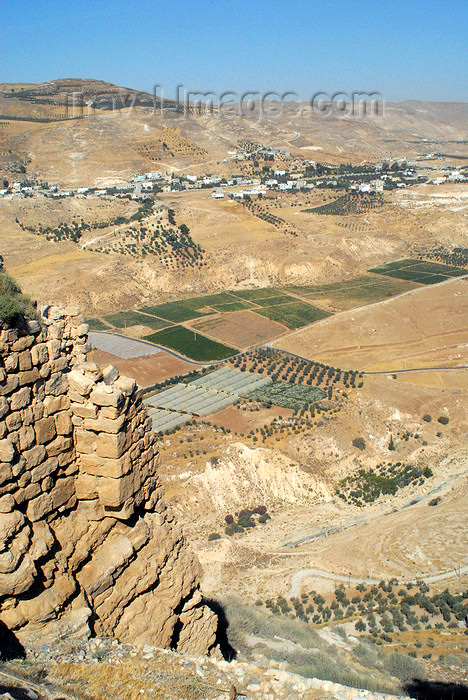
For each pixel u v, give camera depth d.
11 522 13.59
